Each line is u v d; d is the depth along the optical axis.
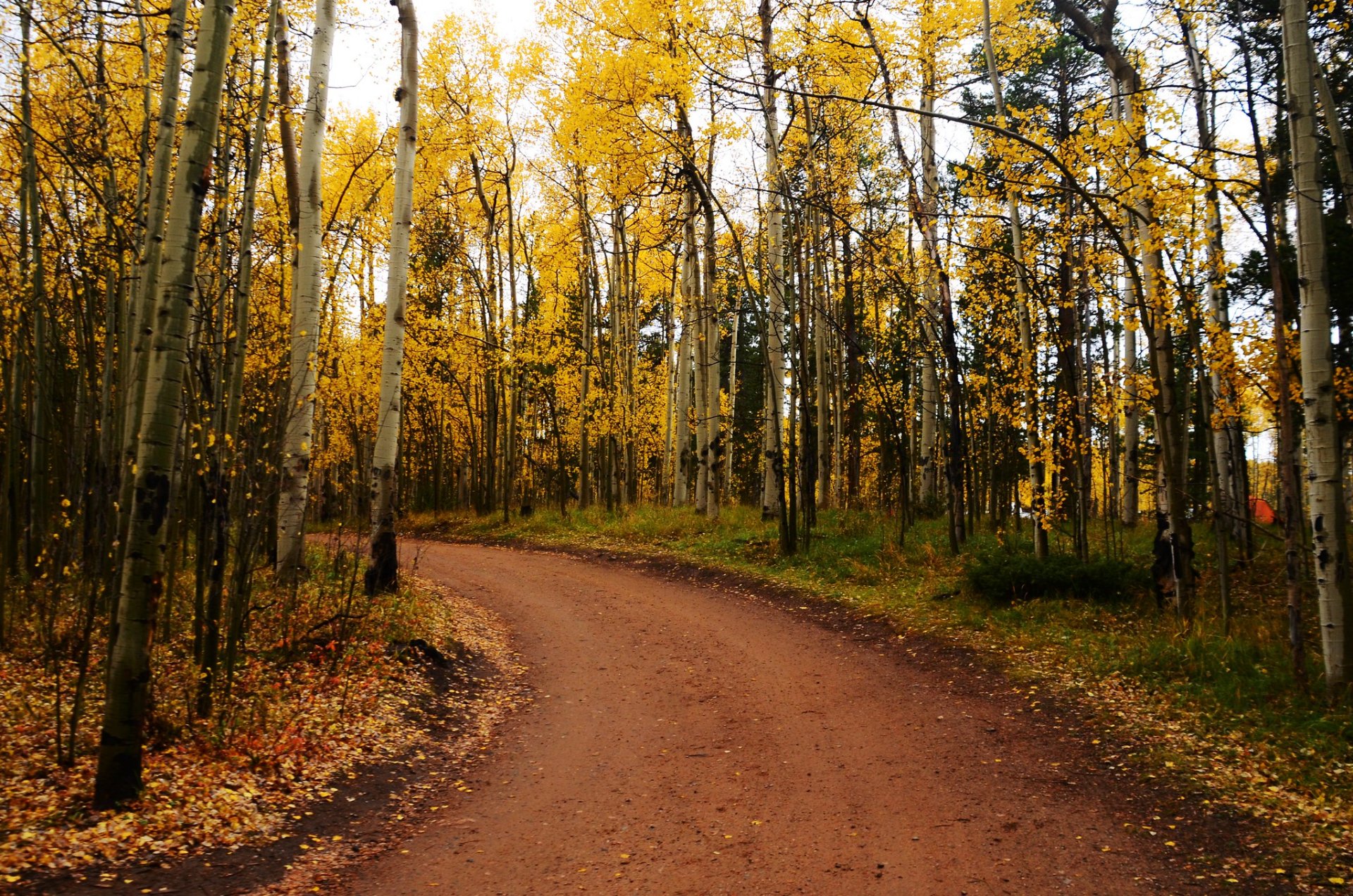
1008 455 18.64
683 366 20.67
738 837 4.88
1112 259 9.93
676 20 12.84
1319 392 6.24
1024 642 8.83
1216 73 7.55
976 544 13.43
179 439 7.69
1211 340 8.00
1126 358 15.78
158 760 5.15
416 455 27.33
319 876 4.28
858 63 12.16
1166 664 7.40
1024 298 10.56
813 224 15.02
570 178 19.48
